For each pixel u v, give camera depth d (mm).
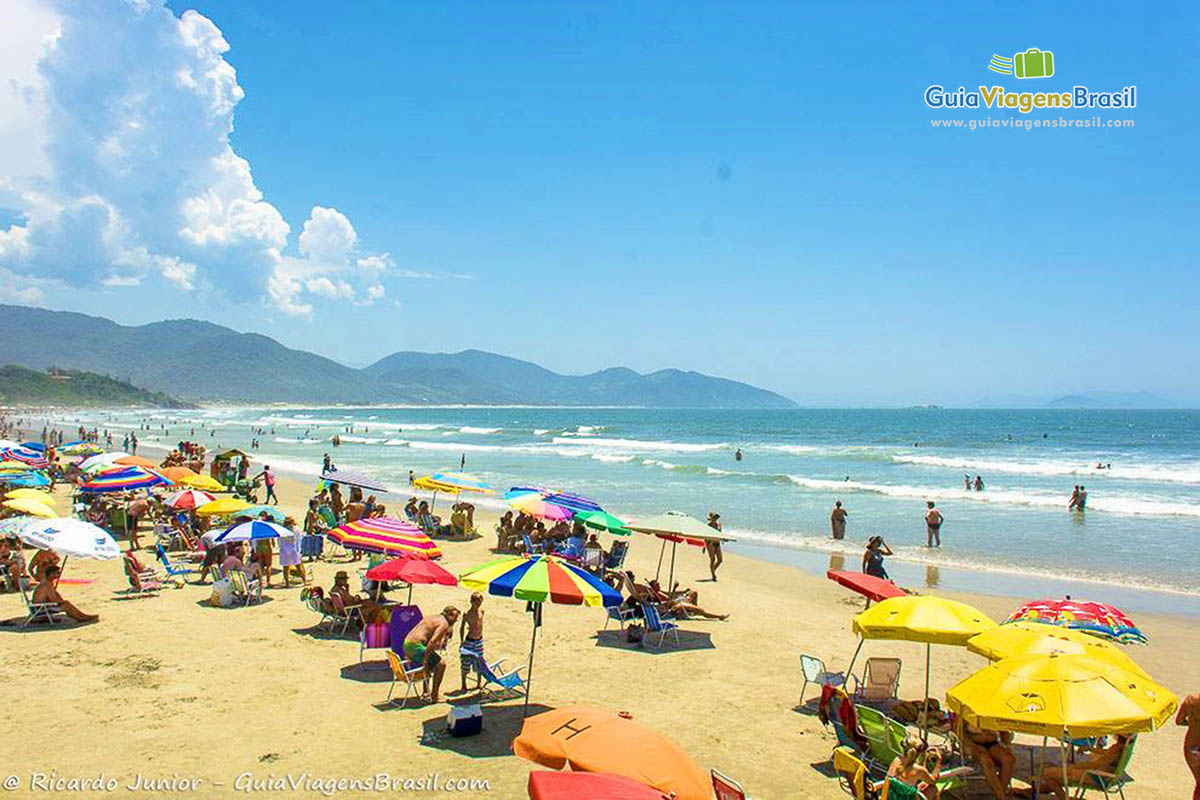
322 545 19109
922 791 6746
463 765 7941
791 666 11727
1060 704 6008
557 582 8766
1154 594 17594
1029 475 46156
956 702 6477
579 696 10148
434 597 15250
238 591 14148
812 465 53312
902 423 163125
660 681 10867
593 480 41250
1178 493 36844
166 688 9781
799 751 8664
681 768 5312
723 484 39438
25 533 12156
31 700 9227
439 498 33438
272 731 8625
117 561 17875
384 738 8555
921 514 29781
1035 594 17484
